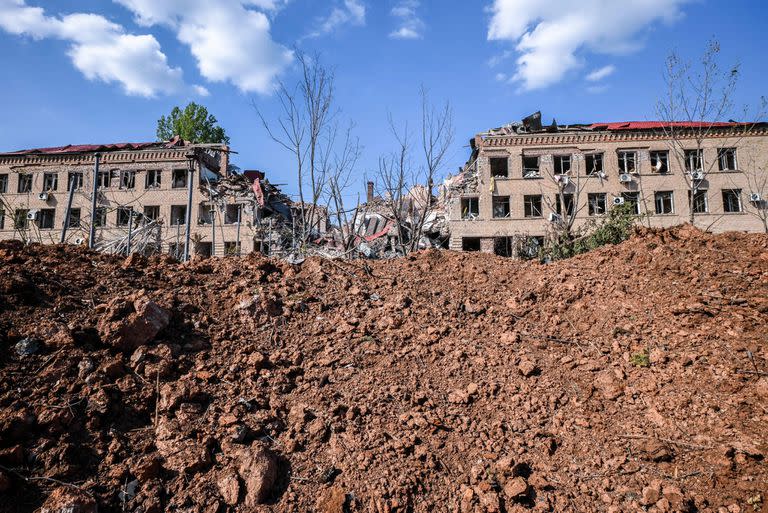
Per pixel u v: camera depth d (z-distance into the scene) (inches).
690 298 214.5
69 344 161.5
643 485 139.5
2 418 132.5
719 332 190.7
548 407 171.5
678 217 1019.3
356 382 181.2
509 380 186.1
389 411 167.8
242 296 221.8
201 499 129.6
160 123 1473.9
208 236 1068.5
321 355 196.4
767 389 157.4
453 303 243.3
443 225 1096.8
